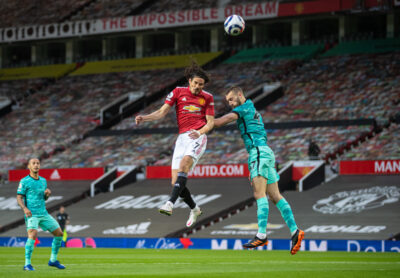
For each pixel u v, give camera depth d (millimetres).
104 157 149250
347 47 165500
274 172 35531
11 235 116875
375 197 105000
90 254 76062
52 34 188125
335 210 102625
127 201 123438
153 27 174875
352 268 37656
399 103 138875
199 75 34438
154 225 108562
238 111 34969
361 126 133250
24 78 198000
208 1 180625
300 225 98688
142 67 186375
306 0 156500
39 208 42531
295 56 168625
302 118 142750
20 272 35906
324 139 132375
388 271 32844
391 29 161000
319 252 80062
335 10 152125
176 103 35281
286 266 41938
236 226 102750
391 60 155750
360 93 146750
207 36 184500
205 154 138625
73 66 197750
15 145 165750
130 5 192750
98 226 112188
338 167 119188
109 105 168250
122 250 88812
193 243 95750
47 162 152750
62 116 174500
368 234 90938
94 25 182500
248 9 163875
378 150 123438
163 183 130250
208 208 111938
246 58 174750
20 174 145625
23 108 183000
